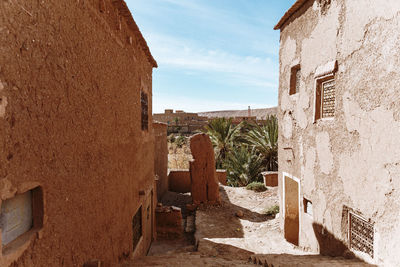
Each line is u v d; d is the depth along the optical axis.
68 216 2.24
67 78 2.22
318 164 4.85
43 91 1.87
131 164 4.54
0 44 1.45
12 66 1.55
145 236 5.95
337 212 4.24
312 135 5.07
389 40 3.13
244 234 7.56
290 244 6.08
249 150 17.59
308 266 3.25
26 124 1.67
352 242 3.96
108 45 3.31
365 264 3.31
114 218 3.54
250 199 11.30
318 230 4.84
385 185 3.20
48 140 1.93
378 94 3.31
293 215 6.14
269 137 16.08
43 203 1.86
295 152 5.90
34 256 1.76
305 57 5.34
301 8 5.52
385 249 3.19
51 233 1.97
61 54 2.12
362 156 3.63
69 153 2.26
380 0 3.26
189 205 10.28
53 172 2.00
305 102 5.34
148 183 6.41
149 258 4.80
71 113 2.30
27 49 1.69
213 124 19.03
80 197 2.48
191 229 8.45
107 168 3.26
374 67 3.39
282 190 6.79
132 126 4.62
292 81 6.17
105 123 3.20
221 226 8.24
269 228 7.70
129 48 4.39
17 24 1.60
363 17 3.58
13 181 1.55
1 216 1.56
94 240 2.82
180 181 14.56
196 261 4.14
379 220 3.30
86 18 2.63
